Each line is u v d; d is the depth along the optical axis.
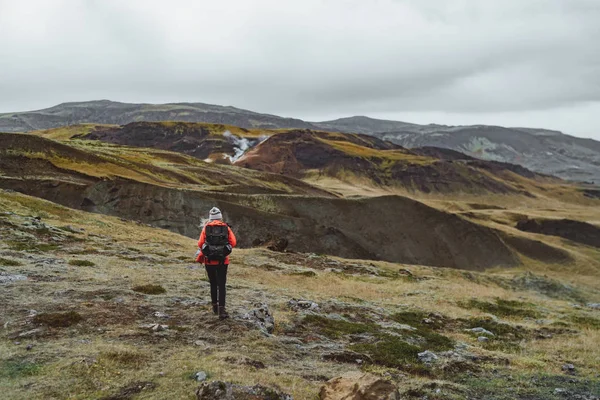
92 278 16.39
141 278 17.55
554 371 12.86
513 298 31.03
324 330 14.05
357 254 92.06
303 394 7.76
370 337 14.02
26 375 7.51
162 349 9.37
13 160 94.25
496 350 15.93
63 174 94.88
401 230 104.69
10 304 11.83
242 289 18.95
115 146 190.62
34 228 27.23
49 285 14.39
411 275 39.81
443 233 107.19
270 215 91.12
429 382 9.97
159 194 85.94
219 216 12.01
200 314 12.33
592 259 122.62
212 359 8.80
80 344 9.17
